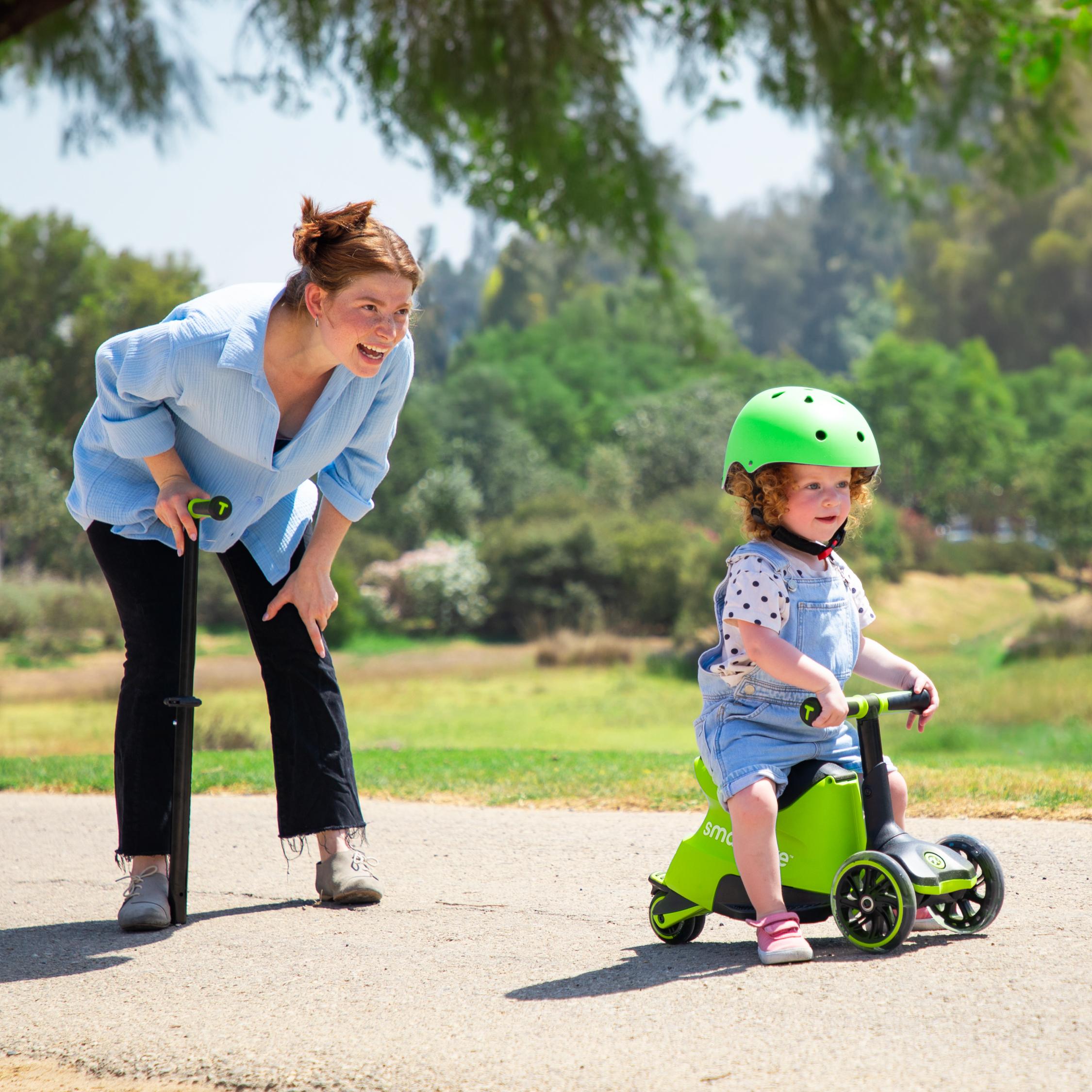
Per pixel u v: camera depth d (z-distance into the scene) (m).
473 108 20.78
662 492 82.75
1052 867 6.75
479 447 103.56
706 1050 3.87
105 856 8.22
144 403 6.02
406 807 10.02
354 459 6.58
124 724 6.30
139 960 5.48
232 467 6.30
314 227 5.70
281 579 6.68
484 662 50.97
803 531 5.48
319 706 6.67
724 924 6.07
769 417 5.46
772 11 20.62
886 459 97.56
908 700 5.29
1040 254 124.19
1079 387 115.56
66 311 78.00
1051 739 19.89
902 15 20.69
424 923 6.07
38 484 67.94
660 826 8.84
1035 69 20.48
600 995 4.61
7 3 18.12
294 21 20.14
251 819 9.59
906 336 135.88
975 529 98.69
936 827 8.12
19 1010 4.81
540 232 24.30
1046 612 49.03
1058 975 4.50
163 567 6.39
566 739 27.81
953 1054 3.70
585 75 21.23
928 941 5.20
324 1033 4.32
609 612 58.09
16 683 44.84
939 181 26.11
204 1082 4.00
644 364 139.50
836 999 4.32
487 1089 3.68
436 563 65.00
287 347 5.93
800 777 5.27
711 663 5.45
